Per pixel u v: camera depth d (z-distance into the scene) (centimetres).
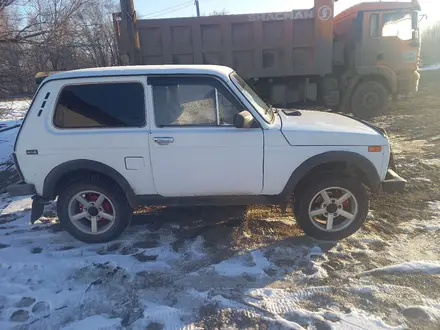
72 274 323
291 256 338
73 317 268
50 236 396
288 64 906
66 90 344
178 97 340
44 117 344
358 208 348
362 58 922
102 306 279
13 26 797
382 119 959
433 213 411
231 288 295
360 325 247
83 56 987
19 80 830
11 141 890
